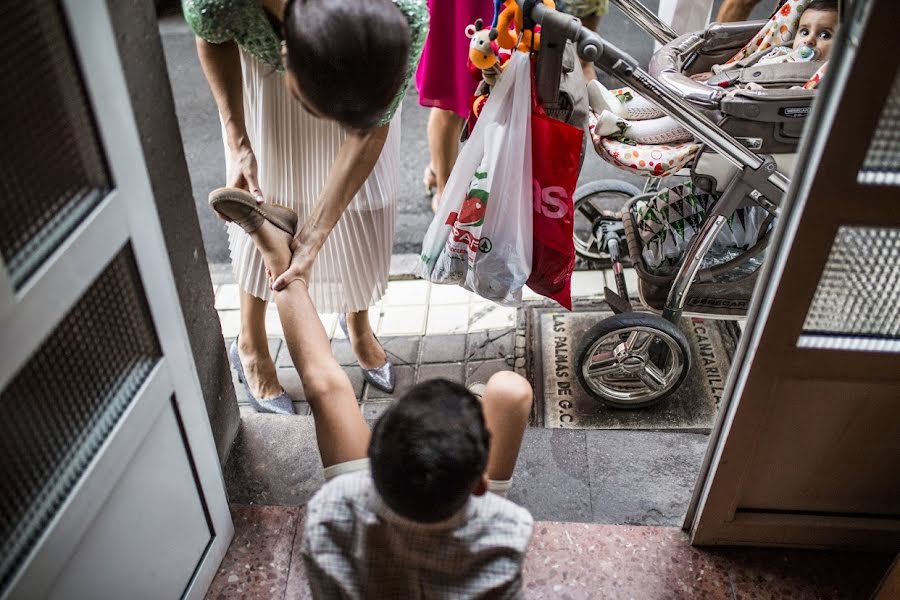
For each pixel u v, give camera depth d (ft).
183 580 6.22
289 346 6.24
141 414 5.08
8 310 3.77
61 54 4.09
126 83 5.03
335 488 4.49
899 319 5.40
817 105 4.57
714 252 8.44
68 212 4.31
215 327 7.25
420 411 4.09
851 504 6.63
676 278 7.99
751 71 7.29
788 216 5.00
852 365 5.54
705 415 8.97
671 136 7.73
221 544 6.77
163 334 5.30
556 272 7.75
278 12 5.98
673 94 6.62
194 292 6.77
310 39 4.93
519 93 6.79
